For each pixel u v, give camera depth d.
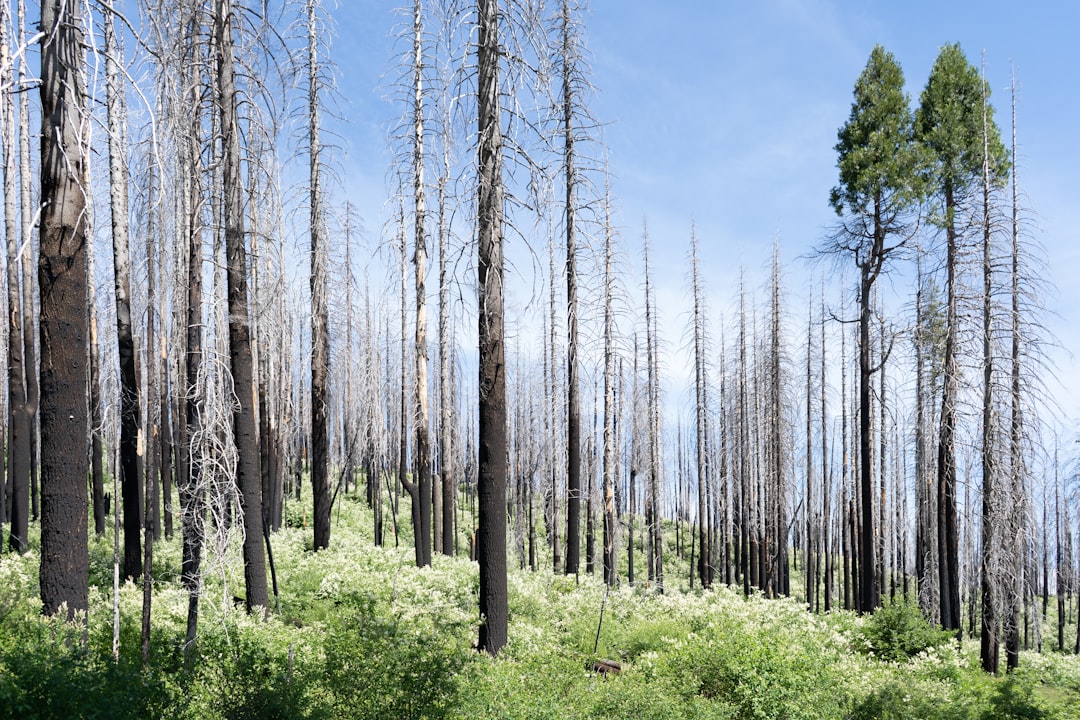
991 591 16.80
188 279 8.85
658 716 8.97
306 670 8.20
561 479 31.53
